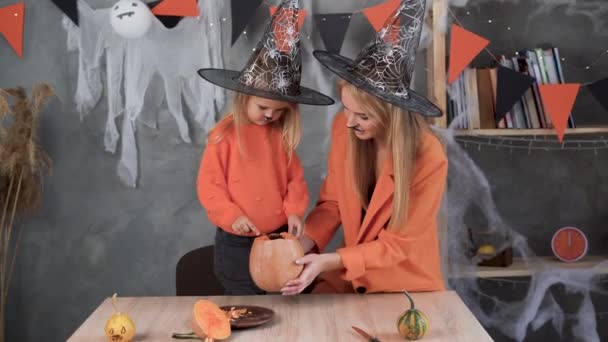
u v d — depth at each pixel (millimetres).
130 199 3389
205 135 3348
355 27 3332
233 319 1767
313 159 3391
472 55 3092
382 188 2123
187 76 3303
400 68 1984
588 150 3545
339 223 2377
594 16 3467
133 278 3432
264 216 2586
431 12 3258
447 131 3201
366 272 2137
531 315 3529
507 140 3518
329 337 1698
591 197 3566
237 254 2615
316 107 3363
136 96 3309
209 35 3285
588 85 3166
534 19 3461
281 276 1912
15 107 3098
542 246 3574
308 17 3307
